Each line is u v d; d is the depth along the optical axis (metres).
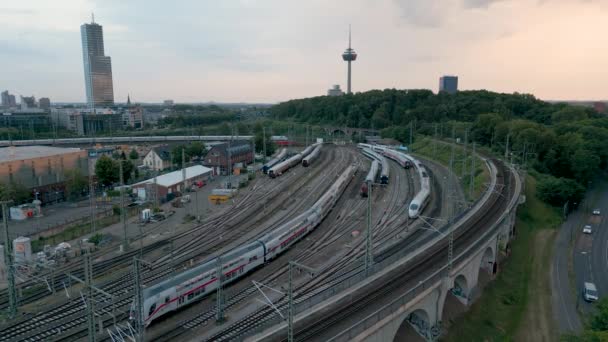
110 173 102.19
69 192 95.38
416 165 119.69
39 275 54.09
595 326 43.03
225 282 49.62
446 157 136.25
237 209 84.94
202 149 146.88
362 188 93.12
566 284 62.16
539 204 92.88
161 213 79.31
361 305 38.62
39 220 79.75
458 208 81.12
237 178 118.00
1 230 71.81
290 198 92.50
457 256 48.66
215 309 45.03
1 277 53.41
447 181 105.69
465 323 49.84
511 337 49.44
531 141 117.75
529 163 115.25
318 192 97.12
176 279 44.69
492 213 70.38
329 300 39.75
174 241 66.62
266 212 82.06
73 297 48.19
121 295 48.41
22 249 55.19
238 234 69.44
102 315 43.88
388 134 193.38
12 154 95.62
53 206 91.50
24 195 85.25
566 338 41.34
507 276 63.31
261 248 55.41
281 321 36.44
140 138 193.75
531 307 55.78
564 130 139.50
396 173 118.12
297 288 49.19
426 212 79.44
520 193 83.12
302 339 33.16
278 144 189.75
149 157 132.38
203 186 108.38
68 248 61.22
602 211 97.38
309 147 165.12
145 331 40.53
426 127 179.12
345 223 74.88
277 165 121.12
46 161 93.81
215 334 39.84
